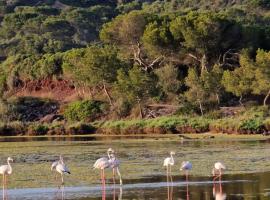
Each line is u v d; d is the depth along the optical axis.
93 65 135.88
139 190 49.69
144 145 89.00
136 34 140.00
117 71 133.38
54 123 128.50
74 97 153.00
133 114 131.62
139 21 139.50
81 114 135.12
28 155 78.06
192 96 125.06
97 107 135.62
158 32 134.62
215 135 104.69
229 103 128.88
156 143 92.19
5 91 167.88
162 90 133.25
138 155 74.50
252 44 137.62
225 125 107.38
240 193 47.16
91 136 114.75
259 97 130.25
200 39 132.50
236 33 135.75
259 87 121.31
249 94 129.62
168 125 113.75
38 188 51.69
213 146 83.94
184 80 133.00
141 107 130.75
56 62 162.50
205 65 133.75
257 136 100.75
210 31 132.12
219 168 53.28
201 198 45.62
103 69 135.50
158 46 135.62
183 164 53.19
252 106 124.44
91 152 80.00
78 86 151.88
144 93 130.25
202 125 110.44
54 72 162.12
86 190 50.19
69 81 159.12
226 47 136.25
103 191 49.47
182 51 136.75
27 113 144.38
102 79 136.50
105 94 144.62
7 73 170.88
